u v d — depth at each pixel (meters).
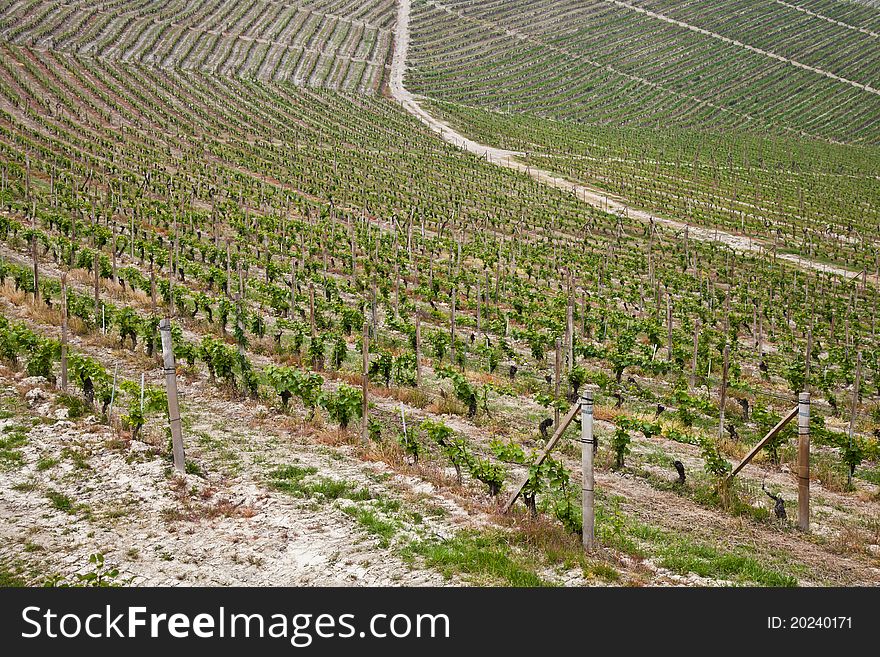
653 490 14.43
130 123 74.81
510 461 12.68
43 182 49.16
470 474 13.70
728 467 14.88
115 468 12.33
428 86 123.62
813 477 16.44
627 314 37.81
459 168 77.75
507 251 49.12
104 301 25.11
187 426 15.29
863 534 12.70
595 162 87.75
